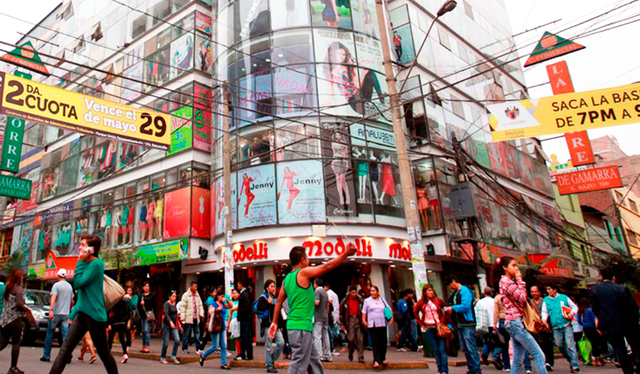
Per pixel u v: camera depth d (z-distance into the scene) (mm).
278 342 9367
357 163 17875
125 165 23375
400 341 14305
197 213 19719
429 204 19438
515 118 12477
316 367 5059
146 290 12352
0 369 8031
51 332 9414
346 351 13609
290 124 17938
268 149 17766
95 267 5266
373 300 9945
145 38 25281
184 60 22656
